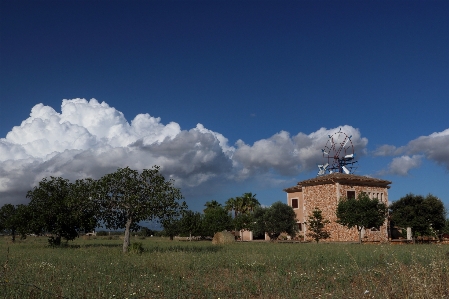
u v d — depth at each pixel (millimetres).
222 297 11227
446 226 45688
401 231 58094
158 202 27156
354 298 10562
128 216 27688
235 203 80062
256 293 11953
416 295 9773
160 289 11867
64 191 36906
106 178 27422
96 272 15086
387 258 18062
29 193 36562
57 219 35438
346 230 53594
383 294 10664
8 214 50625
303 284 12844
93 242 48688
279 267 16625
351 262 17906
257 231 56125
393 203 48344
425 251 20922
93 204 27734
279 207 55875
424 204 44969
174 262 18172
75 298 10562
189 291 11891
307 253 23281
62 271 15086
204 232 67375
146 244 40125
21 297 10688
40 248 32094
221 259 19859
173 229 65688
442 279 11711
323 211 56156
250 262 18438
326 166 64750
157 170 28031
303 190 59312
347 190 55688
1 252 26078
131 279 13688
